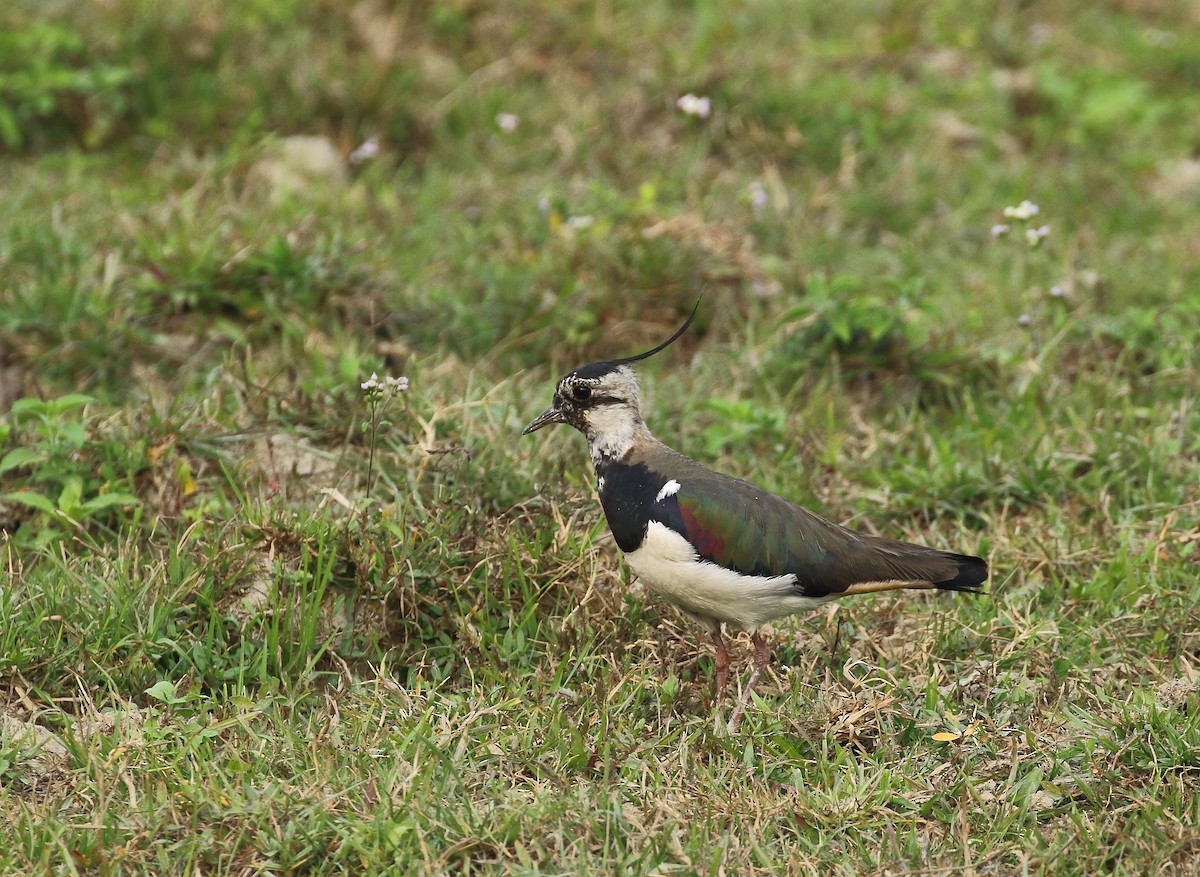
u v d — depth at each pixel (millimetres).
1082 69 19266
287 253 13578
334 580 10281
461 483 11062
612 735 9086
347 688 9750
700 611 9570
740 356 13602
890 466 12297
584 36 18547
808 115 17531
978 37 19766
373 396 10680
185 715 9328
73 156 16312
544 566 10422
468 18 18750
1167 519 11133
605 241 14602
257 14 17891
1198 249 15797
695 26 19016
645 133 17188
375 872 7801
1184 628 10219
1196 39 20109
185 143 16531
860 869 8047
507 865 7855
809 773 8930
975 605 10609
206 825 8180
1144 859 7965
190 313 13602
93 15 17438
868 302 13539
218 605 10094
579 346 13797
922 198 16609
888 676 9719
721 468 12156
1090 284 14695
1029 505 11898
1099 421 12664
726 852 8023
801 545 9297
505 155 16719
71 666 9492
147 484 11352
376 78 17297
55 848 7934
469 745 8969
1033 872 8055
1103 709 9422
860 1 20109
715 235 14719
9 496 10719
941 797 8664
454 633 10219
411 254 14812
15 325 13023
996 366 13484
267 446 11562
